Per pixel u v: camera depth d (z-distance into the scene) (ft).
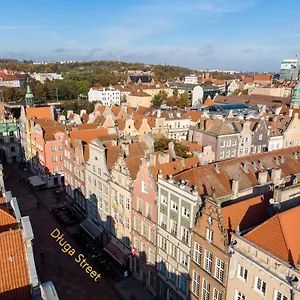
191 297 152.56
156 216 169.99
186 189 146.82
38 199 308.81
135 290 186.50
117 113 431.43
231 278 125.90
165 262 168.76
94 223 237.86
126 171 188.44
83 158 242.17
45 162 331.16
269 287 110.63
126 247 201.98
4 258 92.84
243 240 119.03
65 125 333.62
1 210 110.93
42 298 89.35
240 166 179.83
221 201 156.66
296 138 341.62
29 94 442.91
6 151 415.85
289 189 138.62
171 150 208.13
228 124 312.09
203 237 139.03
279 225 115.96
